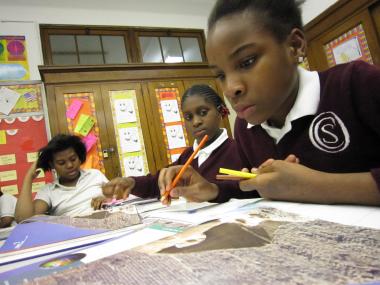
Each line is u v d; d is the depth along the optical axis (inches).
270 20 16.0
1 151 75.3
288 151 21.9
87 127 77.2
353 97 18.4
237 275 7.2
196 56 102.7
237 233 11.0
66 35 87.6
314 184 15.7
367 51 74.4
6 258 13.7
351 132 18.9
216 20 16.8
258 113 16.9
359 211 13.3
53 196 52.5
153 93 85.7
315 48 87.3
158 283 7.4
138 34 95.3
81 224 20.1
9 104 77.7
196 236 11.3
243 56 15.8
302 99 20.2
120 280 7.9
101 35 91.4
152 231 15.0
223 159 36.1
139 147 81.3
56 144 53.5
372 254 7.9
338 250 8.4
